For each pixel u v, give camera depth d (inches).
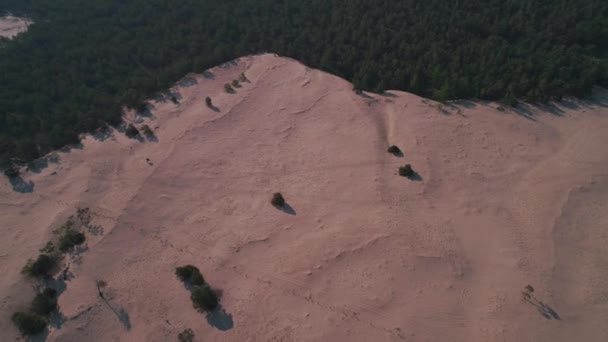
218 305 1545.3
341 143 2305.6
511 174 2078.0
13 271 1717.5
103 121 2605.8
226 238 1820.9
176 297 1583.4
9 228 1942.7
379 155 2190.0
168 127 2556.6
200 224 1904.5
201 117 2613.2
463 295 1530.5
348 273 1610.5
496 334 1409.9
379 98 2625.5
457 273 1606.8
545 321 1451.8
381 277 1588.3
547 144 2271.2
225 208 1985.7
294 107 2642.7
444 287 1555.1
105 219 1937.7
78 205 2020.2
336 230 1796.3
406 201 1923.0
